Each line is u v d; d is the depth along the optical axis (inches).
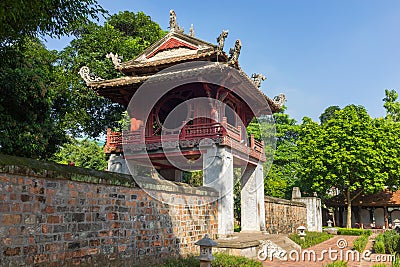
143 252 389.4
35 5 296.2
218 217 561.9
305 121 1486.2
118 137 668.1
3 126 455.5
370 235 1112.2
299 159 1300.4
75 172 316.8
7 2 264.4
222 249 479.8
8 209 259.3
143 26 973.2
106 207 349.1
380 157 1149.7
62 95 731.4
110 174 362.6
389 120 1574.8
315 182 1220.5
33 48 696.4
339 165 1155.3
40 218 282.8
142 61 689.6
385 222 1365.7
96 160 1232.2
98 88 649.0
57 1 359.3
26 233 270.2
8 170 259.8
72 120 850.1
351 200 1247.5
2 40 394.0
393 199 1348.4
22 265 264.2
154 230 411.2
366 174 1155.3
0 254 250.5
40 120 512.7
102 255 336.8
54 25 384.2
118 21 957.8
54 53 849.5
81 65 834.8
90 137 922.7
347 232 1131.9
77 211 316.8
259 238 578.9
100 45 853.8
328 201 1405.0
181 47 672.4
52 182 296.5
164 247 424.2
